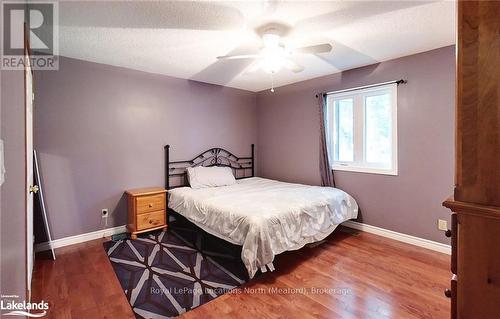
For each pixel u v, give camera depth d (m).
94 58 2.91
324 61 3.10
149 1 1.79
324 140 3.62
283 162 4.38
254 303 1.86
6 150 0.90
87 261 2.50
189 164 3.93
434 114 2.72
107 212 3.18
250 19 2.05
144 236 3.16
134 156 3.39
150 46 2.58
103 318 1.70
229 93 4.42
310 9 1.91
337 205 3.01
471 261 0.68
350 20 2.09
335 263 2.46
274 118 4.50
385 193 3.14
